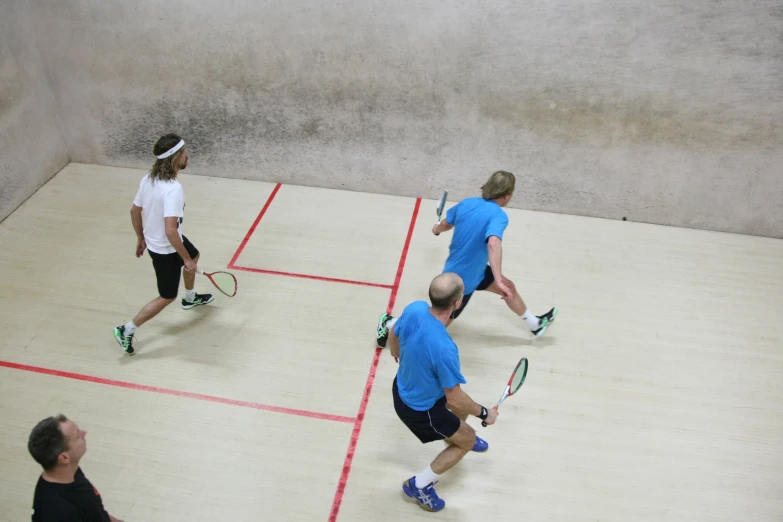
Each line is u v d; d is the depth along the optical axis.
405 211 6.08
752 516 3.76
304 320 4.93
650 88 5.30
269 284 5.23
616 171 5.77
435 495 3.66
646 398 4.42
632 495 3.85
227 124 6.12
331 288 5.21
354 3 5.27
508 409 4.31
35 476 3.83
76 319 4.87
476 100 5.59
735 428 4.25
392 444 4.08
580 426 4.23
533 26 5.16
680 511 3.78
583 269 5.48
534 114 5.59
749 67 5.06
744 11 4.84
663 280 5.41
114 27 5.70
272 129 6.07
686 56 5.10
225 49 5.69
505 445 4.09
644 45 5.11
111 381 4.41
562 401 4.38
